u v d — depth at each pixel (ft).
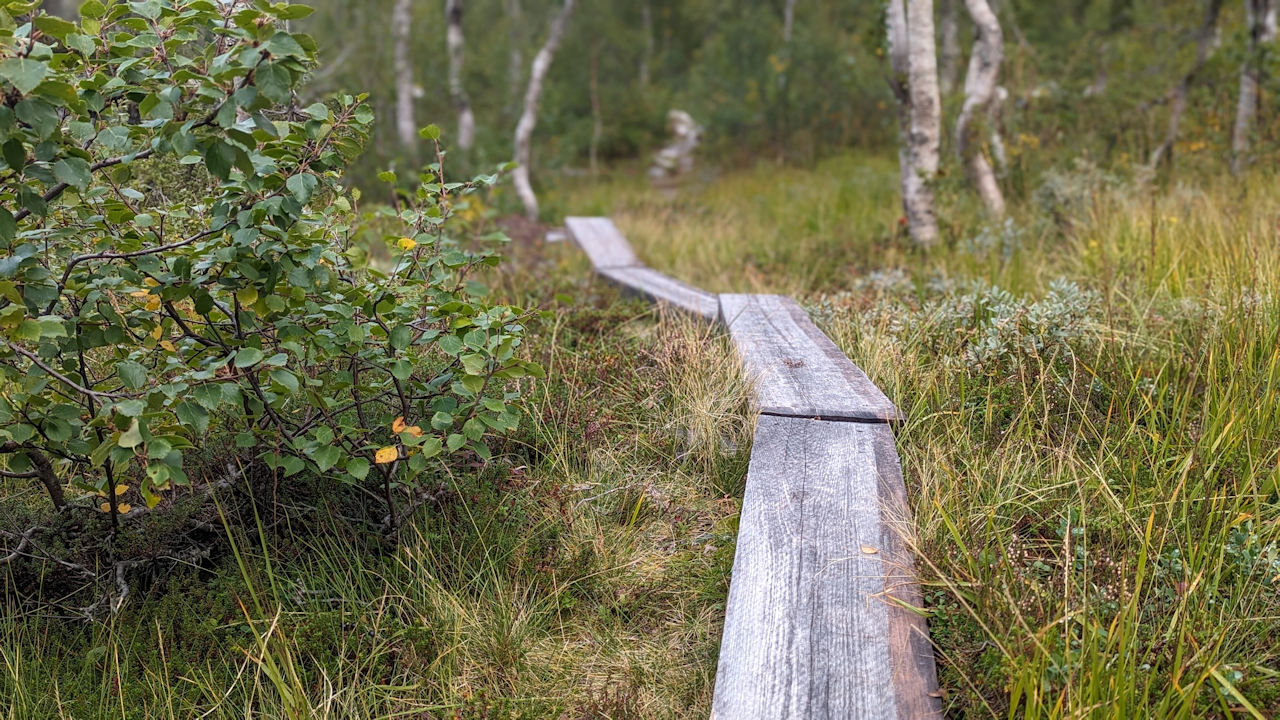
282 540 10.21
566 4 43.52
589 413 12.57
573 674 8.76
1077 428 11.48
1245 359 11.82
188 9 7.71
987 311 14.73
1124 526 9.24
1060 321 12.96
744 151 62.95
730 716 6.78
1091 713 6.72
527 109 43.60
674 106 79.05
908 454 10.96
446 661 8.85
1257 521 8.96
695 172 62.69
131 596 9.54
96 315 8.70
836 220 30.86
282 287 9.16
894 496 9.50
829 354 13.97
